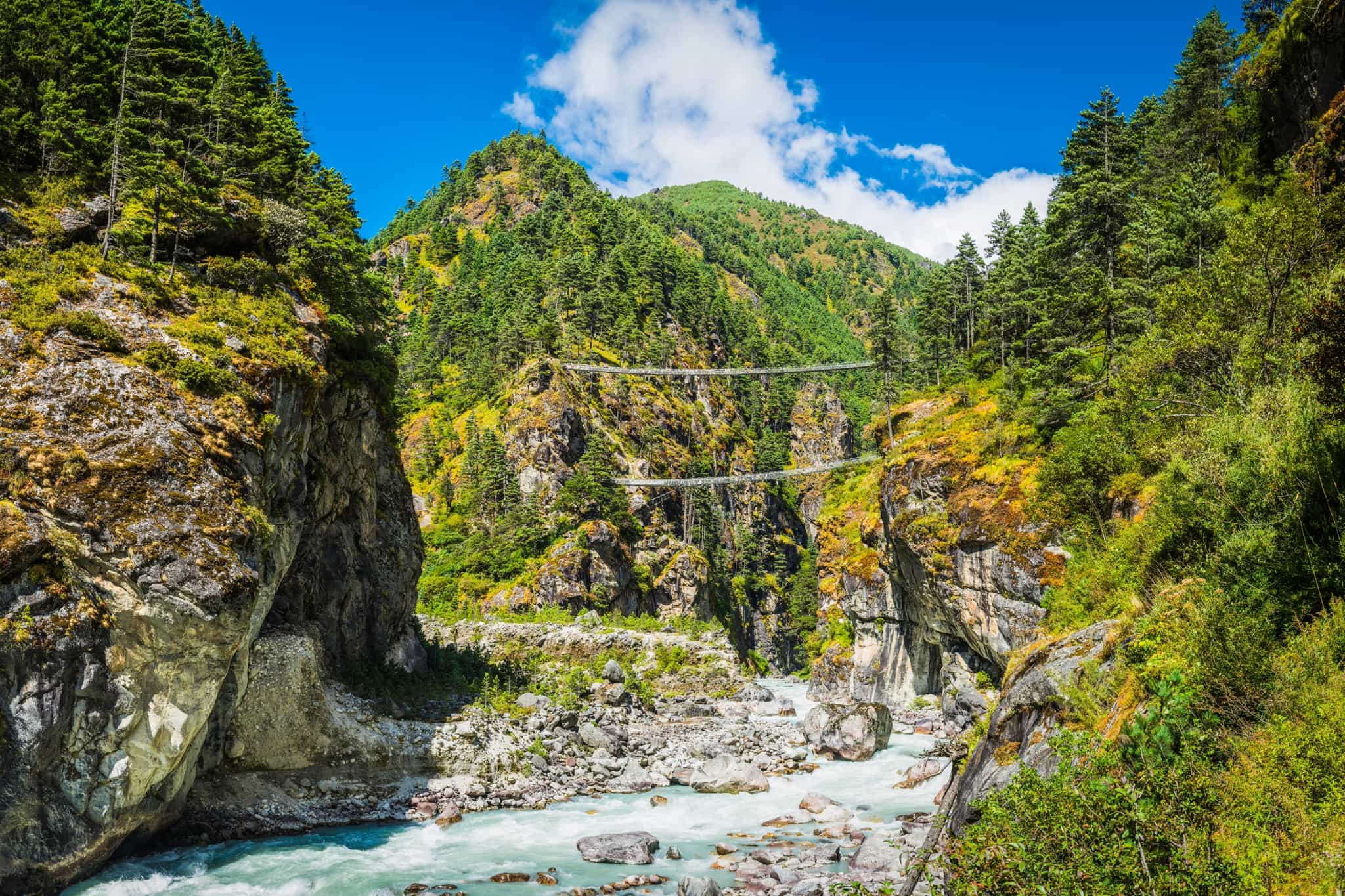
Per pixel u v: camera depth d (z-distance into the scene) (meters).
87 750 25.19
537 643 89.12
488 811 37.78
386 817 36.12
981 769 18.89
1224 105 62.75
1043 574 49.16
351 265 53.59
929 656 70.19
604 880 28.20
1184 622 15.94
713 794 41.16
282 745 37.06
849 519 88.38
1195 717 13.66
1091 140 66.12
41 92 40.50
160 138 41.03
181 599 27.44
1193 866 10.22
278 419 34.78
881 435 86.25
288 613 44.00
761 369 156.50
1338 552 15.12
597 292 172.50
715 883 25.84
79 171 39.66
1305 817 11.35
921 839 29.70
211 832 32.28
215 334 34.62
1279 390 21.83
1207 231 47.06
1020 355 74.62
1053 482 47.41
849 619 79.88
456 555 115.31
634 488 136.62
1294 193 31.94
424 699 51.81
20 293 30.27
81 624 25.00
